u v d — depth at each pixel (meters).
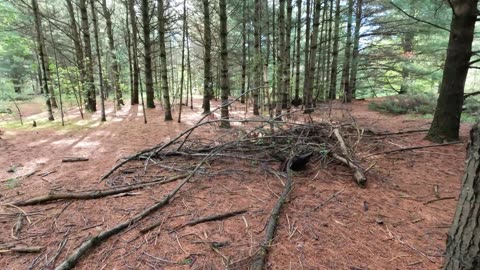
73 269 2.08
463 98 5.36
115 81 11.88
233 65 16.22
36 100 13.30
